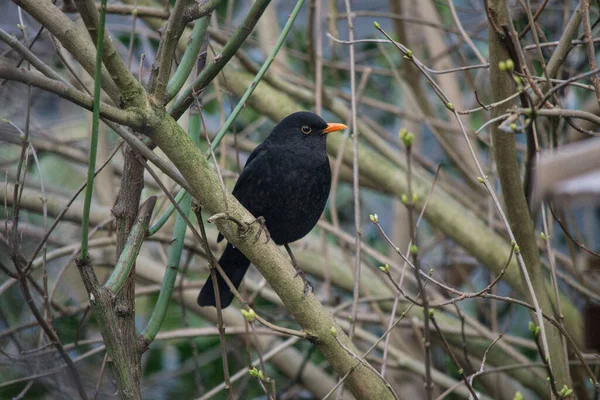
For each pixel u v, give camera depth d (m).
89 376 8.41
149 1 11.89
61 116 11.62
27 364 8.11
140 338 7.07
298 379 11.83
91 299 6.35
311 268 12.69
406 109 14.47
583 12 7.23
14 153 11.51
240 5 15.74
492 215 11.90
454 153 13.02
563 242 13.32
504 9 7.21
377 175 11.95
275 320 12.40
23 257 8.87
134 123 6.26
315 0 12.82
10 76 5.71
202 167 6.58
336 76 13.05
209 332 10.63
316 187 9.95
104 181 12.60
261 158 9.84
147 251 14.15
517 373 11.55
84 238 6.16
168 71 6.30
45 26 6.38
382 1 16.45
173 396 12.55
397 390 12.88
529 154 7.51
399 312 12.09
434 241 13.74
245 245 6.89
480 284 14.47
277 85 12.33
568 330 10.47
